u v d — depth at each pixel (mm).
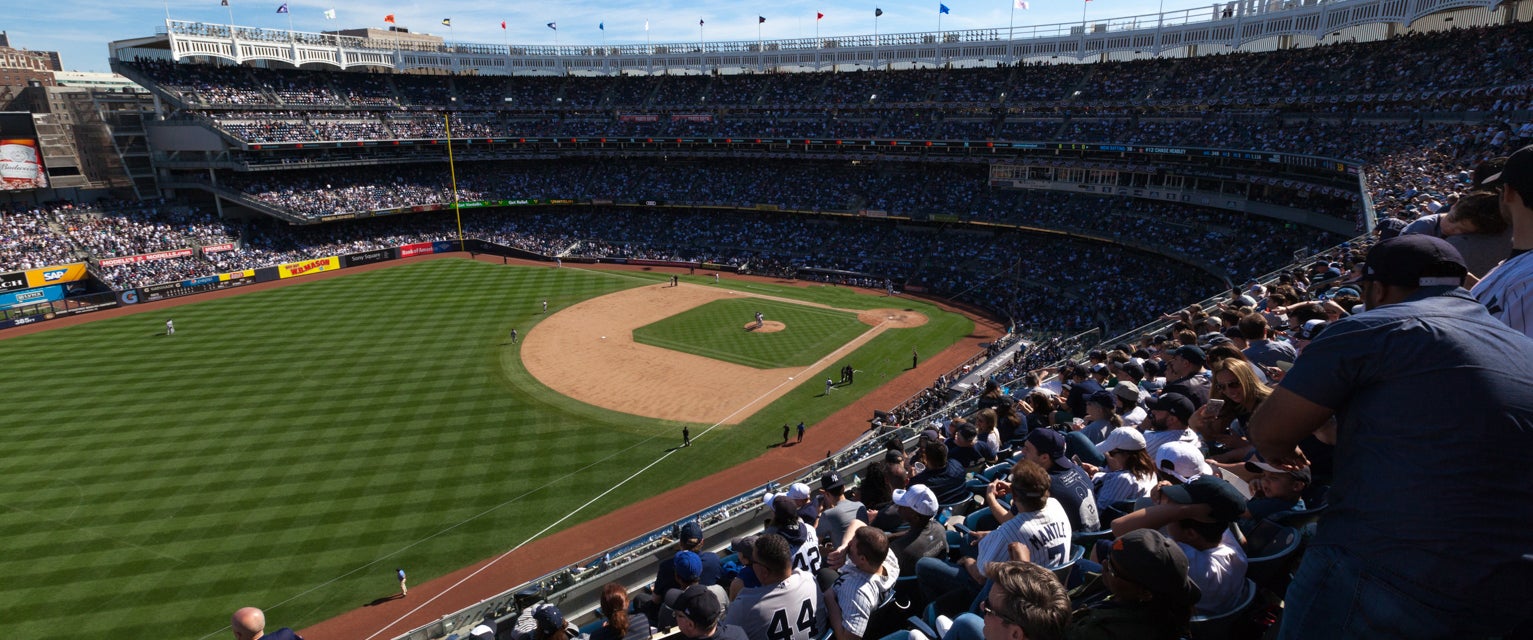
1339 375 3697
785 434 39250
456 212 94688
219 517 30641
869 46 92812
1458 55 50688
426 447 37469
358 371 48312
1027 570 4707
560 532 30531
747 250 86875
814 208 87625
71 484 33062
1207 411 9164
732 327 61062
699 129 95562
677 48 101438
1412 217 19875
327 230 85875
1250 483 7840
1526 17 51250
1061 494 8539
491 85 102188
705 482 35219
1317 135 54656
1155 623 4441
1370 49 58344
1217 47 73500
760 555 7430
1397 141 46500
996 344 55812
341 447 37156
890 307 68312
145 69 79188
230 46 81062
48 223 71250
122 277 67875
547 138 97188
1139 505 7336
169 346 53156
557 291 72000
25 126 70875
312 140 84188
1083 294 64562
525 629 14750
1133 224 67938
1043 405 13820
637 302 68625
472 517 31250
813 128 91000
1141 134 69438
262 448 36812
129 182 79938
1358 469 3732
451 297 68812
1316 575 4008
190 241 75688
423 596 26344
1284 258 50719
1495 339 3457
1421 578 3424
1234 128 62375
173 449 36562
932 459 11312
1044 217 74875
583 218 96750
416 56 95625
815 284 77875
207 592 26109
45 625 24344
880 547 7379
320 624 24922
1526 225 4867
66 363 49469
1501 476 3219
